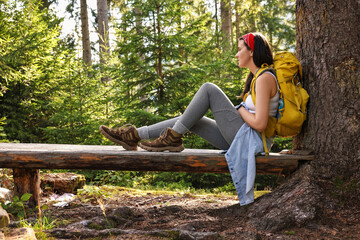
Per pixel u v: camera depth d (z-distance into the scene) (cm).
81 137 726
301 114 257
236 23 1697
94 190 360
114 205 333
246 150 254
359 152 248
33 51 769
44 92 825
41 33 783
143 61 704
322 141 259
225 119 262
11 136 789
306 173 261
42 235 201
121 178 529
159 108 695
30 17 830
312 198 242
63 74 821
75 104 754
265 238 213
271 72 254
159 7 693
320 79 262
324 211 237
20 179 288
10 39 749
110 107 883
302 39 277
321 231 219
